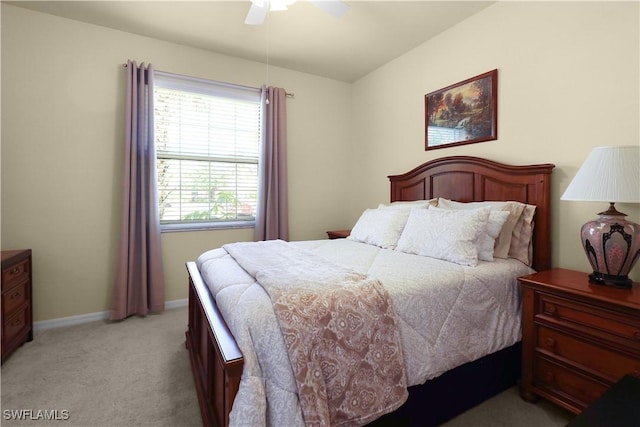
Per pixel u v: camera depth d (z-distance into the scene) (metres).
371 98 3.67
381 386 1.17
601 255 1.53
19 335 2.20
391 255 2.03
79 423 1.49
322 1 1.95
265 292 1.25
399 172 3.31
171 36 2.88
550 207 2.06
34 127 2.53
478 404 1.63
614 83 1.77
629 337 1.30
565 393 1.51
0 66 2.42
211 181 3.31
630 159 1.42
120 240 2.73
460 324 1.50
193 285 1.88
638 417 0.96
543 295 1.60
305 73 3.71
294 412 0.96
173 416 1.55
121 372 1.93
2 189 2.46
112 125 2.78
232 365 0.97
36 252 2.57
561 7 2.00
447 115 2.74
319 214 3.87
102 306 2.80
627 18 1.72
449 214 2.01
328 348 1.09
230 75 3.27
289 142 3.64
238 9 2.45
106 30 2.74
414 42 2.96
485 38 2.43
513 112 2.26
